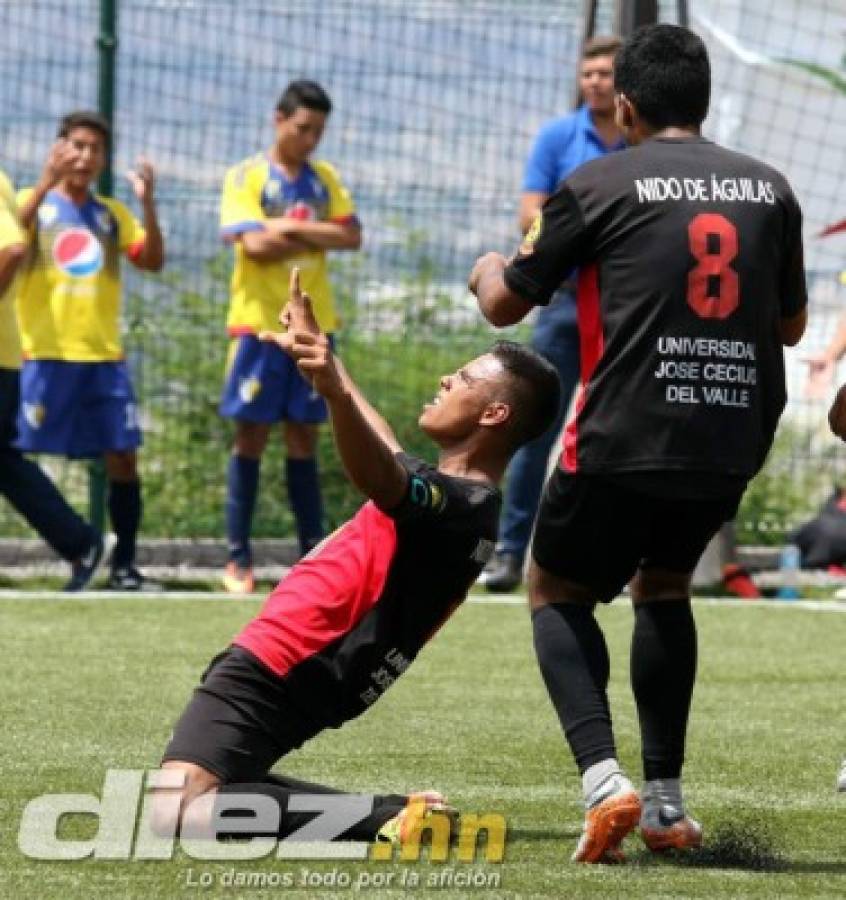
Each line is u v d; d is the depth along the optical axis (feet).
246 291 83.25
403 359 96.22
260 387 82.89
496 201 96.94
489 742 51.83
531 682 62.23
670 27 41.06
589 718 38.70
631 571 40.16
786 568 88.53
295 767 48.19
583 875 37.24
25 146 93.61
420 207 96.78
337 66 96.17
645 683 40.11
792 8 100.48
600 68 81.35
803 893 36.22
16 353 79.30
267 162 84.33
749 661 68.28
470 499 38.86
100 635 70.28
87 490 91.81
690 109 40.47
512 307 39.96
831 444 97.60
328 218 84.58
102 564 89.61
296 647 39.01
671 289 38.42
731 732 54.54
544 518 39.93
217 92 95.25
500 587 85.05
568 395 83.66
